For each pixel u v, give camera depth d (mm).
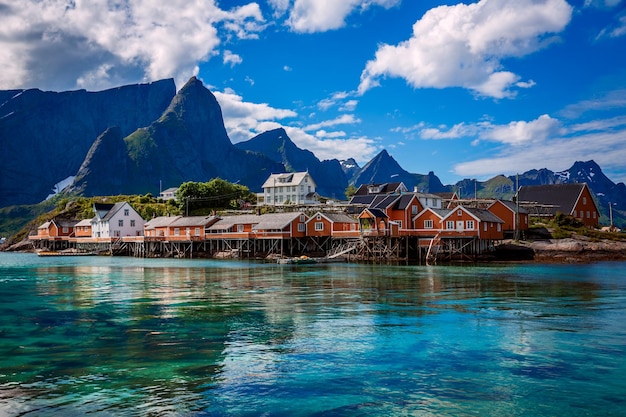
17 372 17000
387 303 31984
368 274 53625
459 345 20578
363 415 13469
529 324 24828
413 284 43156
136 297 35562
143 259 96062
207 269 64312
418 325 24672
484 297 34594
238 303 32344
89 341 21469
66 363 18078
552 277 48844
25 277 53219
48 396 14719
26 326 24766
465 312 28438
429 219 80438
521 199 107062
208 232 102438
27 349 20125
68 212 167000
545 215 97500
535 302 32156
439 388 15508
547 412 13719
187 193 140125
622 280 45719
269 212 118062
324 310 29344
